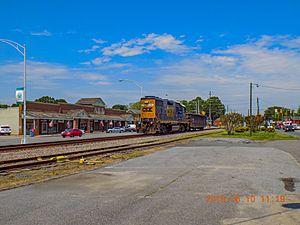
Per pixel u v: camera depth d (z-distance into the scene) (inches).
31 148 1032.2
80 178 470.3
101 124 3312.0
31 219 270.7
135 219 269.3
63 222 262.2
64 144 1187.3
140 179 457.4
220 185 409.1
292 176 476.7
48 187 406.3
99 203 322.3
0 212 292.5
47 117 2529.5
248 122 2571.4
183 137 1604.3
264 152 852.0
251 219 268.8
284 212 288.7
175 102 2251.5
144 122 1877.5
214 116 6136.8
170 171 529.0
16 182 454.6
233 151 880.9
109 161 700.7
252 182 428.8
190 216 277.1
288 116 5703.7
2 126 2426.2
